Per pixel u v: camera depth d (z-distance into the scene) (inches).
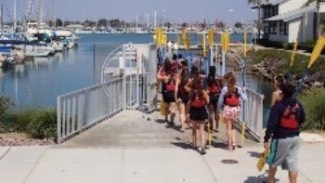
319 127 611.5
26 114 611.2
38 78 2265.0
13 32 4128.9
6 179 407.2
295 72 1921.8
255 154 486.6
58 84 1989.4
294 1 3262.8
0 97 658.2
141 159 466.6
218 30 1882.4
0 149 501.4
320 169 439.5
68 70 2657.5
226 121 504.4
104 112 679.1
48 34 4345.5
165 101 648.4
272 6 3457.2
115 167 440.8
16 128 607.2
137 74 772.0
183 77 594.9
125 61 806.5
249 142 539.8
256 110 553.6
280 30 3132.4
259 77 2393.0
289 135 351.6
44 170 431.5
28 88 1851.6
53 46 3993.6
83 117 600.7
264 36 3634.4
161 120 668.1
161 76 657.0
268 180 376.8
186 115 599.5
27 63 3181.6
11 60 2920.8
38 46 3668.8
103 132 589.3
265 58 2508.6
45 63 3184.1
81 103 591.8
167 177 413.7
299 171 433.1
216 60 1007.6
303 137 563.2
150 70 727.7
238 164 451.2
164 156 478.0
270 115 355.6
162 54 1089.4
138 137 562.9
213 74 580.1
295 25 2859.3
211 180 406.0
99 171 429.1
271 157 360.5
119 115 706.8
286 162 356.8
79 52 4266.7
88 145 521.3
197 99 490.0
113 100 711.7
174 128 616.4
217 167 442.0
